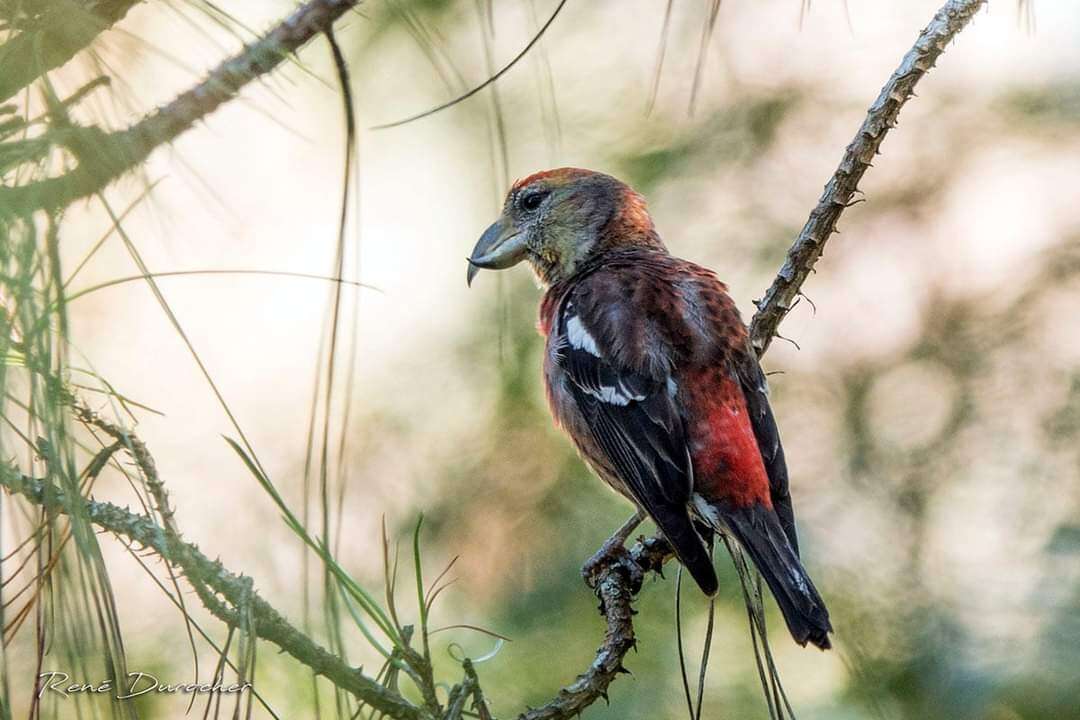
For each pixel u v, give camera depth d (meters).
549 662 9.98
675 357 7.97
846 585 10.80
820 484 11.48
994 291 12.25
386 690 4.57
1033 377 11.80
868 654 10.15
